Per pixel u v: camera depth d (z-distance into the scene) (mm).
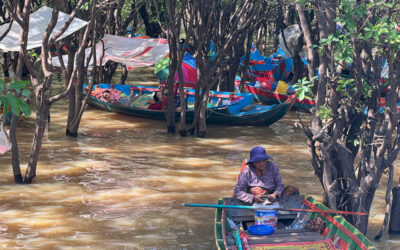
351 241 5910
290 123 15727
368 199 6961
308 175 10547
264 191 6980
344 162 6859
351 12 5930
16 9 9164
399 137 6832
